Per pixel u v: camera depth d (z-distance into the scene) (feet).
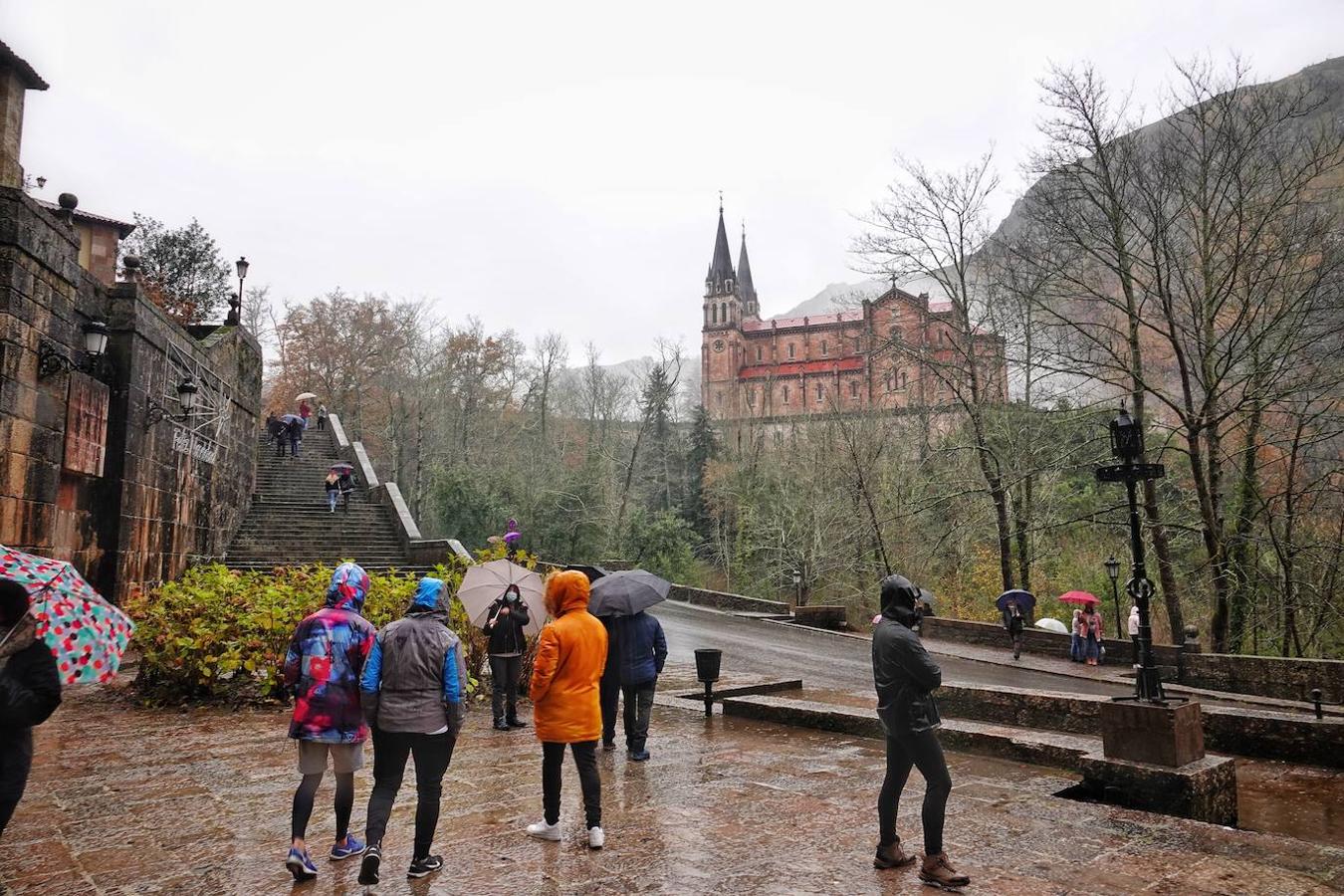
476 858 16.62
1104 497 98.07
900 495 121.90
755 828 19.17
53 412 41.19
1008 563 92.63
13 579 13.07
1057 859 17.21
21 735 12.86
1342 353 68.64
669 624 80.94
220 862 16.19
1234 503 78.02
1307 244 68.54
